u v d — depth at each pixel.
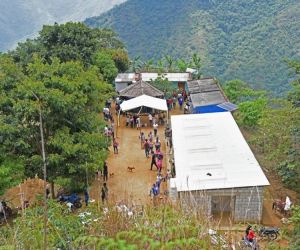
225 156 21.94
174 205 7.00
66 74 22.06
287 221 16.33
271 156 23.92
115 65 43.53
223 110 31.23
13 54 36.41
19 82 20.86
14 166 19.58
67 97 20.23
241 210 19.42
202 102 32.44
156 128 30.50
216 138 24.03
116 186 23.48
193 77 42.44
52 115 20.48
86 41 39.47
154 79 40.88
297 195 22.66
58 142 20.14
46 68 21.38
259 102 31.47
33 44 38.19
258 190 18.94
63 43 38.44
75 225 8.20
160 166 24.73
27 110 19.45
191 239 5.62
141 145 28.98
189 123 26.34
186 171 20.58
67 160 20.61
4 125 19.45
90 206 9.80
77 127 21.70
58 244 7.13
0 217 17.28
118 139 30.39
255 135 27.64
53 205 10.53
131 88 34.91
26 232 7.05
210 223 6.59
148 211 6.78
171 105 36.22
